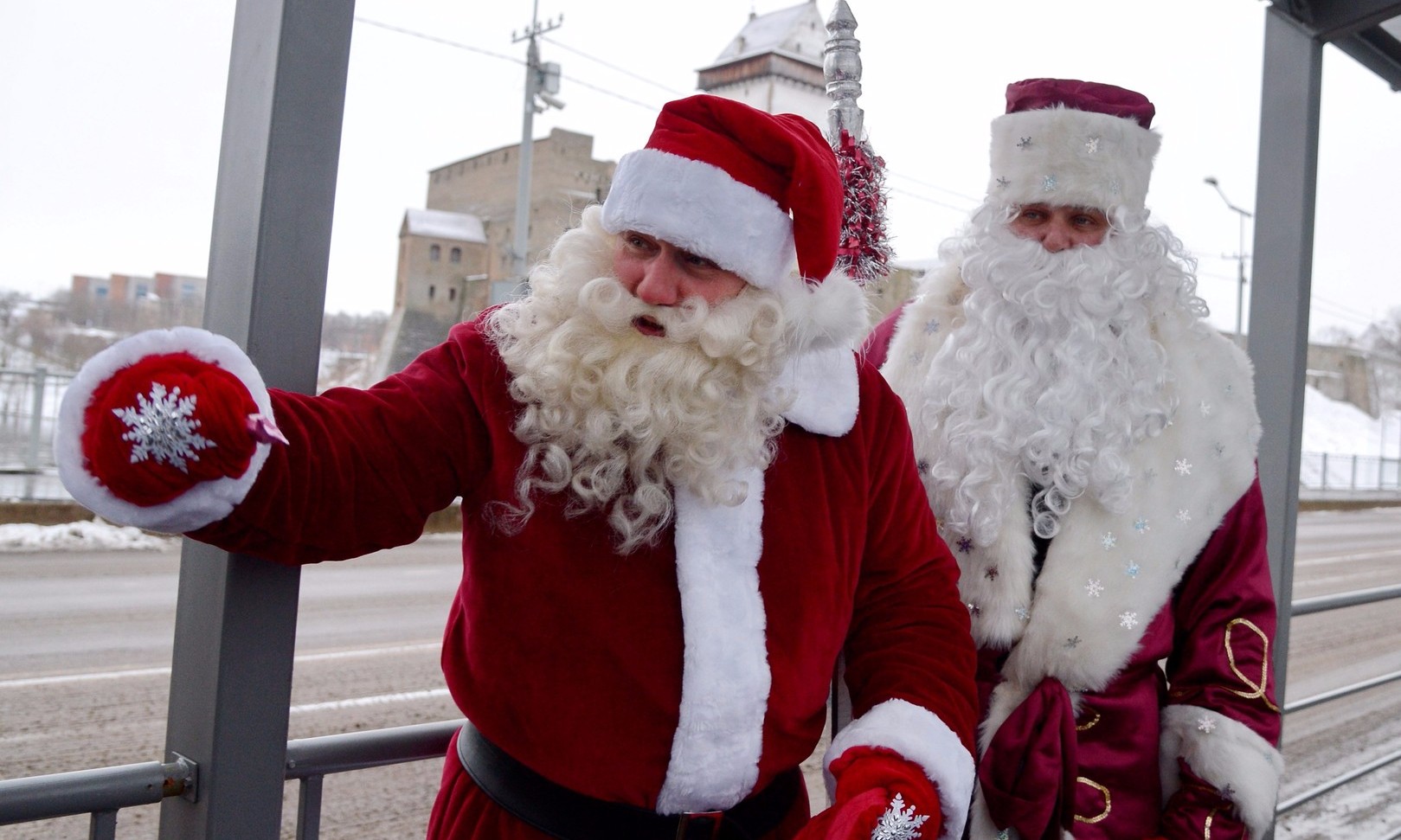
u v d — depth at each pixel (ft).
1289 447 6.43
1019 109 4.86
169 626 18.16
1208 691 4.41
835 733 4.54
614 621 3.09
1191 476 4.58
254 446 2.47
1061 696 4.27
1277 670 6.40
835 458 3.61
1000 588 4.42
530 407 3.12
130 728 12.59
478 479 3.17
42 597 19.95
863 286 4.22
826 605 3.41
